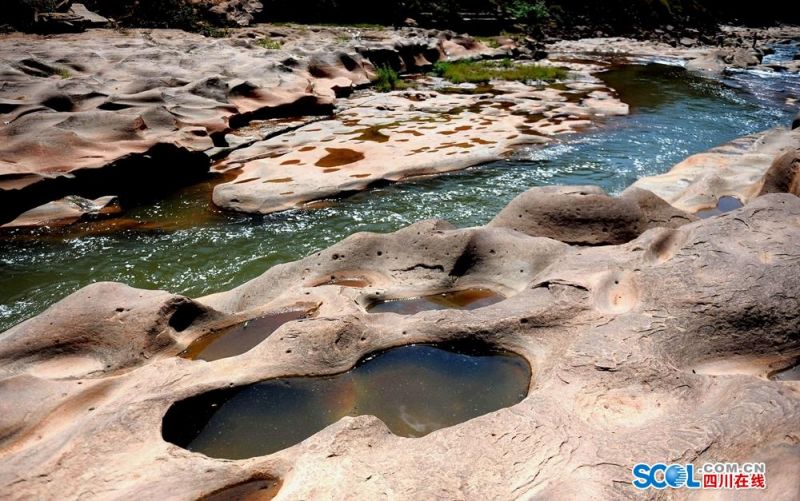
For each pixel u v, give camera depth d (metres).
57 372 5.64
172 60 18.56
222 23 28.22
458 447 4.12
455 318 5.99
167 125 12.92
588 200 8.66
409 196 11.54
